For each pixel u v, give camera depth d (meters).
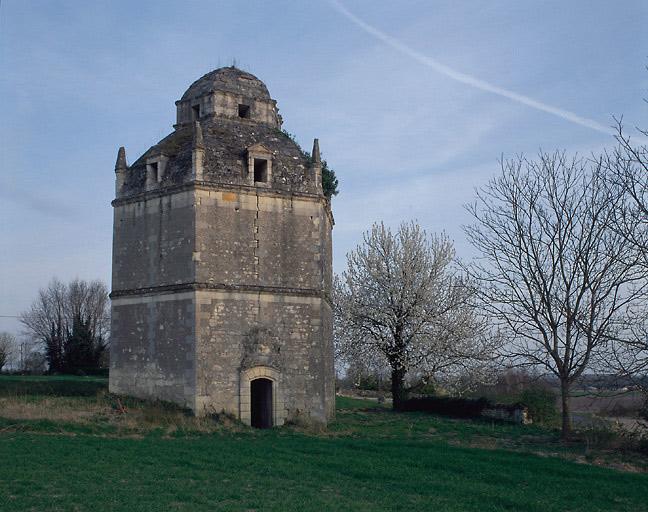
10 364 86.69
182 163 29.39
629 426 28.80
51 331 73.25
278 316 29.08
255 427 28.72
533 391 35.12
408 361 41.50
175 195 29.02
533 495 16.14
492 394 45.06
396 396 42.12
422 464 19.75
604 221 25.55
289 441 24.12
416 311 42.25
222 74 32.62
